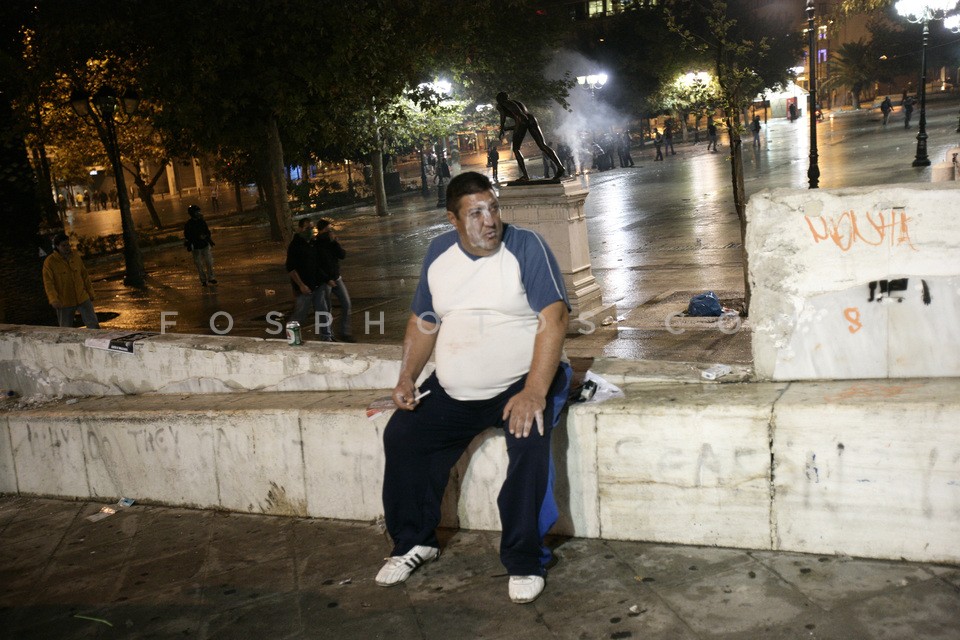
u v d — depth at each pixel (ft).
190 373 17.21
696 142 147.43
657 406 11.89
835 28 95.20
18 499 17.67
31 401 18.70
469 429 12.17
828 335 11.82
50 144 101.45
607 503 12.51
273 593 12.31
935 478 10.52
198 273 59.21
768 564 11.34
